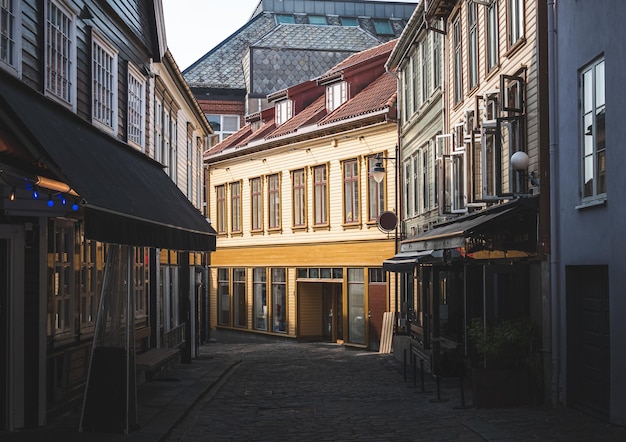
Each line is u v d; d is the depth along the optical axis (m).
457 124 19.80
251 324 37.44
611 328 11.50
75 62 12.84
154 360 14.79
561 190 13.47
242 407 13.97
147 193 13.04
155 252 18.20
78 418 11.55
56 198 10.05
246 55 49.50
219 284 40.28
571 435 10.70
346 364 23.08
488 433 10.92
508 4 16.08
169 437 10.92
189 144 29.41
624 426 11.18
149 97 19.53
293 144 34.41
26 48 10.76
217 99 49.56
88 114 13.77
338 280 32.12
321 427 11.80
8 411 10.59
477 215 16.67
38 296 10.70
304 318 34.44
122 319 10.77
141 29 18.30
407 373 19.89
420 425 11.86
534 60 14.32
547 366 13.55
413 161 26.84
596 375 12.54
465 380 17.42
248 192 37.84
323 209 32.94
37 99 10.85
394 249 29.11
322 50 49.53
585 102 12.68
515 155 13.80
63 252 11.83
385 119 29.36
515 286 15.76
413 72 26.92
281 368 21.88
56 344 11.41
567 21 13.26
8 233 10.51
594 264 12.14
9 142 9.39
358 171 30.98
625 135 11.09
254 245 37.22
